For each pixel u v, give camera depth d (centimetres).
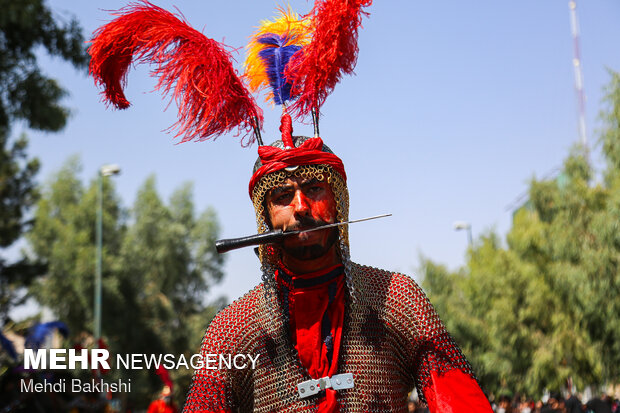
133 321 3928
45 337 883
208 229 4691
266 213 247
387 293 247
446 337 245
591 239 1858
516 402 2491
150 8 258
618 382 1975
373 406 236
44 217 4109
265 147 240
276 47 281
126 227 4697
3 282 1898
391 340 245
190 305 4622
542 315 2111
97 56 254
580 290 1812
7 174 2072
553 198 1942
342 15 261
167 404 1245
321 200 238
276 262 252
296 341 241
